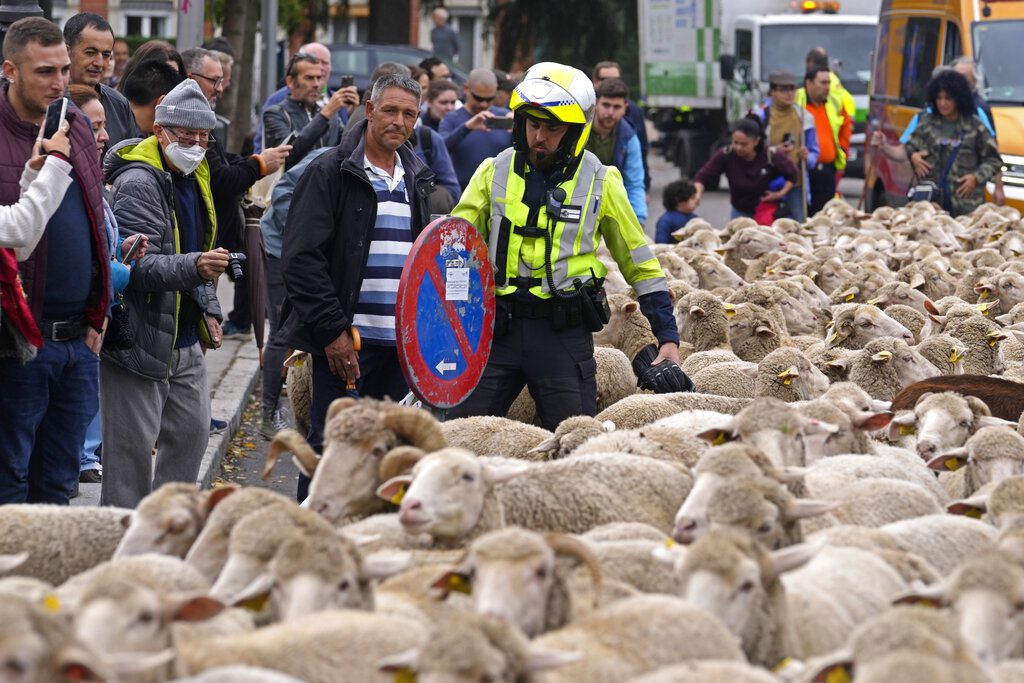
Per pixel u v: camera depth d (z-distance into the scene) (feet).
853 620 26.09
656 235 87.15
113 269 36.96
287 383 53.72
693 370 52.03
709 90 170.81
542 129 39.52
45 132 34.27
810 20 155.63
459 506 27.86
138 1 249.14
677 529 27.86
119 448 38.96
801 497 32.37
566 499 31.73
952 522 30.91
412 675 20.45
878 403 43.86
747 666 21.56
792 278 66.59
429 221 41.11
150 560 24.86
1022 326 58.54
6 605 18.58
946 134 91.61
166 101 39.14
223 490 26.94
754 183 89.25
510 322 40.63
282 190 53.52
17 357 34.42
